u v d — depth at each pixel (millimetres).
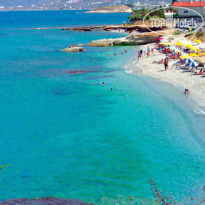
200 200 19672
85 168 24453
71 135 30766
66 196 20844
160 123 32344
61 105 39812
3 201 18203
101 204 19734
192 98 39625
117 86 47156
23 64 67438
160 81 48594
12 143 29281
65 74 56656
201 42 73500
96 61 68625
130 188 21531
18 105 40219
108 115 35531
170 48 68000
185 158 25188
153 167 24125
